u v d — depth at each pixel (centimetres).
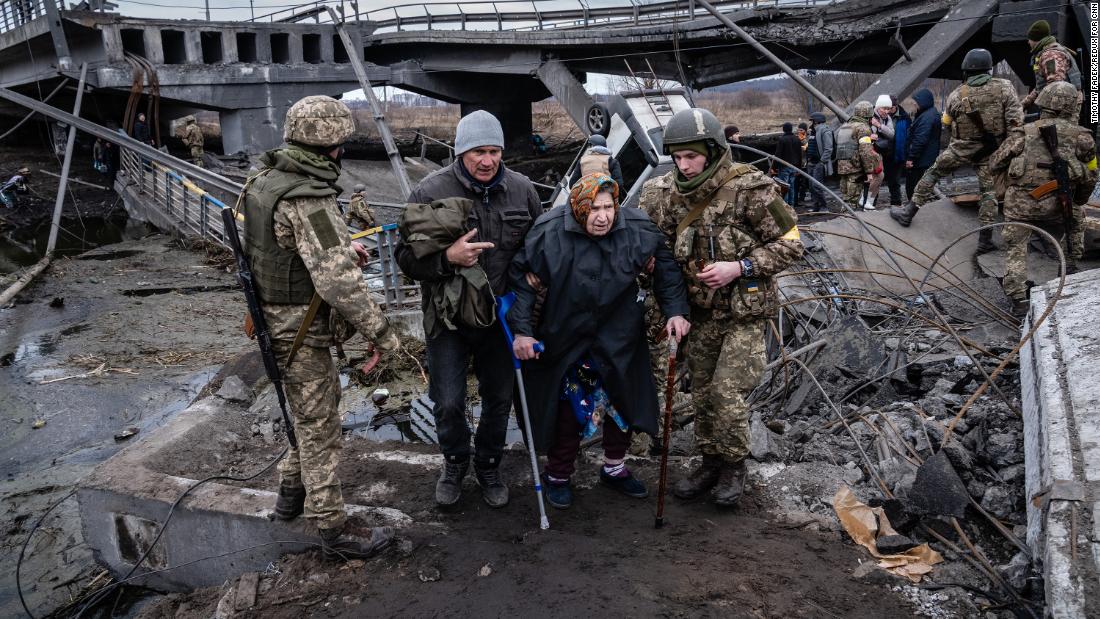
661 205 336
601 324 328
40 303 1046
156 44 2195
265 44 2416
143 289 1116
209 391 555
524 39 2250
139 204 1741
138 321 951
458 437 350
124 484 386
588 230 312
